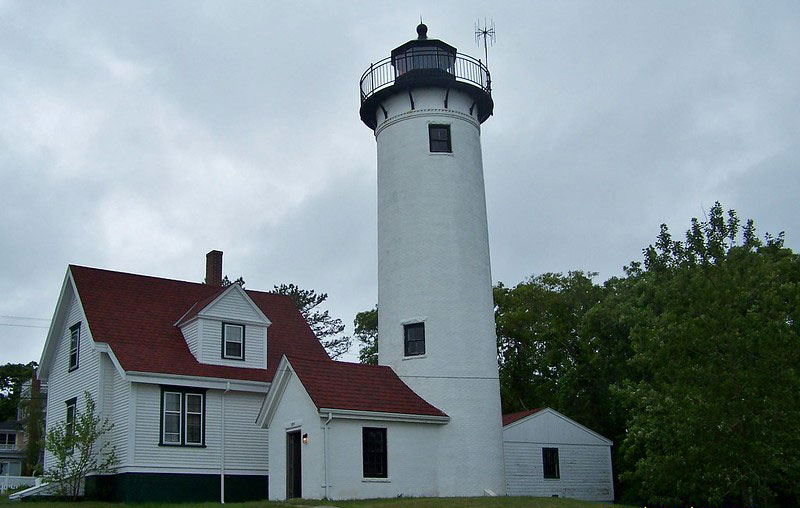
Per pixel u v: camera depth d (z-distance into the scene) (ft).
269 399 84.64
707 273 71.00
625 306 117.08
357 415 77.51
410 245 91.35
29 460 186.09
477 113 99.50
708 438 62.13
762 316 65.87
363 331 182.70
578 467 104.17
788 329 64.34
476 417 86.58
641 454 104.42
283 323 111.65
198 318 95.40
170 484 86.48
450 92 95.66
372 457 78.64
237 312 98.99
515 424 99.86
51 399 102.63
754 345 62.59
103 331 91.20
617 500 109.09
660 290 91.86
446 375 86.63
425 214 91.56
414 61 96.43
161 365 89.30
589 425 127.13
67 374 98.94
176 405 89.56
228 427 93.15
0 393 222.89
